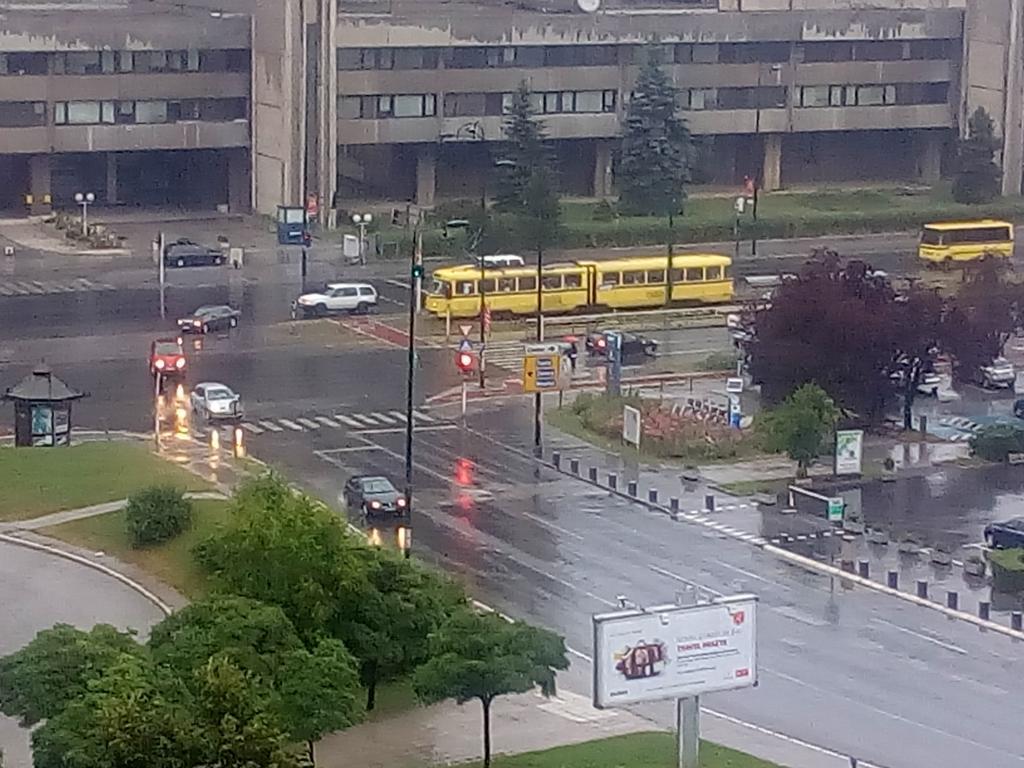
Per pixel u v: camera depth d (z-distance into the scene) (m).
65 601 94.75
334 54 187.62
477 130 196.75
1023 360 148.38
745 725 82.38
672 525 108.62
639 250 181.88
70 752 62.56
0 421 127.38
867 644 91.50
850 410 128.12
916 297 130.88
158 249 170.62
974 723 82.88
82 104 187.62
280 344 148.38
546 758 78.06
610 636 73.75
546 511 110.62
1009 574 100.25
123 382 136.50
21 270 169.12
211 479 112.88
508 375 141.50
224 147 193.38
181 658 73.81
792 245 187.12
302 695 73.19
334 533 83.44
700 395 135.62
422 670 76.19
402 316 157.75
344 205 195.88
